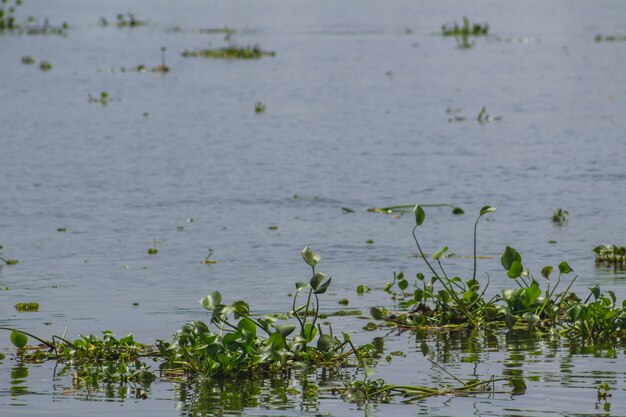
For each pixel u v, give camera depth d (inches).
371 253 689.6
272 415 401.7
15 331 474.9
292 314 528.4
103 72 1792.6
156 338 503.2
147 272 640.4
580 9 3107.8
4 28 2465.6
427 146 1124.5
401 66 1868.8
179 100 1488.7
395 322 532.7
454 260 668.1
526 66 1870.1
